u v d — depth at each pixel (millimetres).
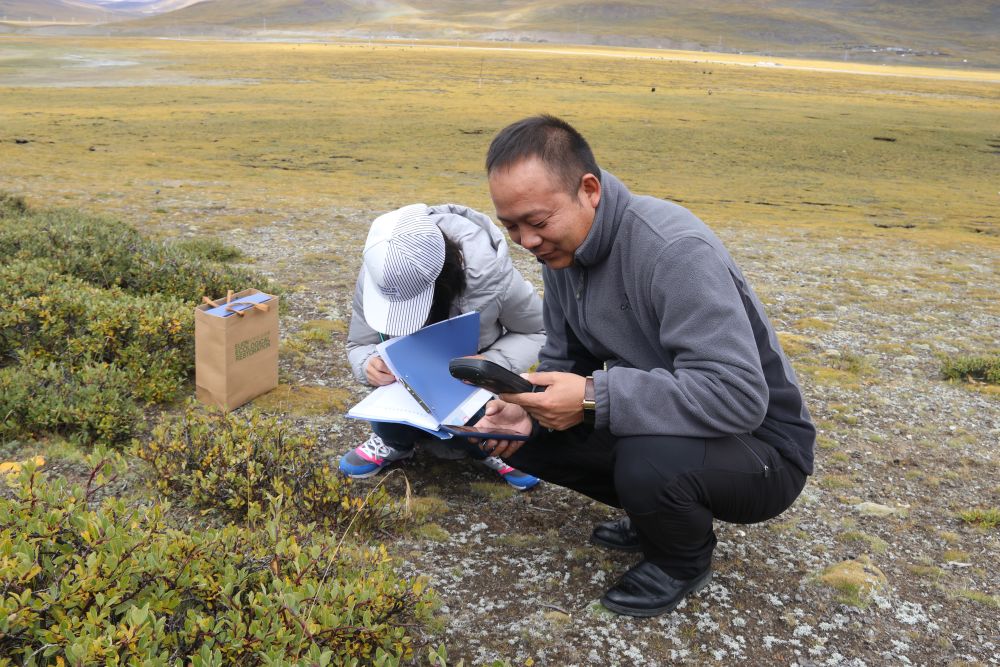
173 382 4348
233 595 2074
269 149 35469
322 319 6484
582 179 2324
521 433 2750
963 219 25062
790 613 2766
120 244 6605
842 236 16484
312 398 4527
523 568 2941
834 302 8961
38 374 3969
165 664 1720
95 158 28203
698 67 132125
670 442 2398
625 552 3086
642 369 2609
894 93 93562
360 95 67125
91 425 3811
